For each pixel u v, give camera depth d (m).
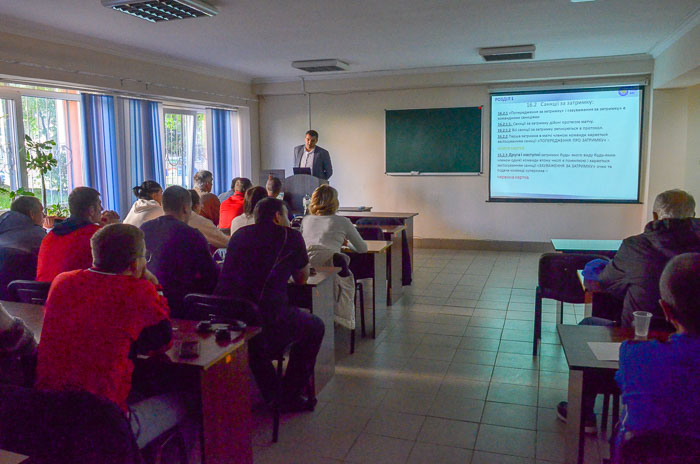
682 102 6.70
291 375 2.92
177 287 2.67
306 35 5.45
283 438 2.68
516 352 3.85
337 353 3.89
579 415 1.96
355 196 8.52
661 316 2.21
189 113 8.04
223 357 2.02
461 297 5.38
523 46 6.11
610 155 7.31
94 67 5.63
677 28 5.29
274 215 2.75
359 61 7.07
